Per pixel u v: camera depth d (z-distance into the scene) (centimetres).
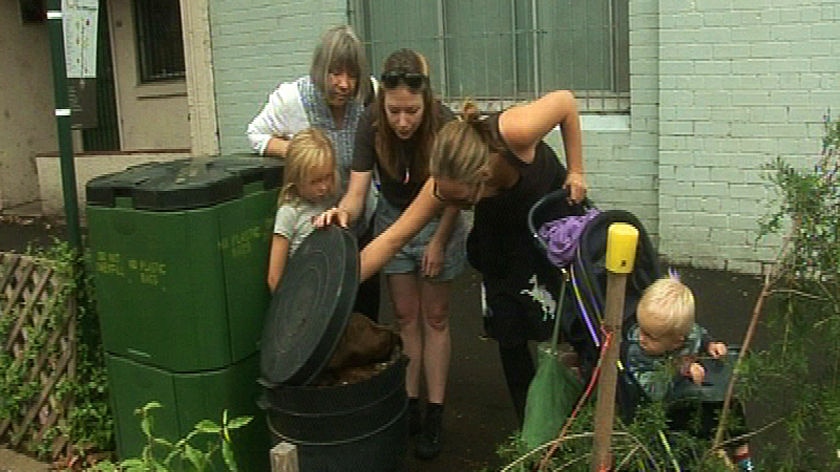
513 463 264
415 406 403
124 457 368
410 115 345
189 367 336
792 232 262
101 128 1027
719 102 582
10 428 432
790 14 551
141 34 986
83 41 412
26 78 1004
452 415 431
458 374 479
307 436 306
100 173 902
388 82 343
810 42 548
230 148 811
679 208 609
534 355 438
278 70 763
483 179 307
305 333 305
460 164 300
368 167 372
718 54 577
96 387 404
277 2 750
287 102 400
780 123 566
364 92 397
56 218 941
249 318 347
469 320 556
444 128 316
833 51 543
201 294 330
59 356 410
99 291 356
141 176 347
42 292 411
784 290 262
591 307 295
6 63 986
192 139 830
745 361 262
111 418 404
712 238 602
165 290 332
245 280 344
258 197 349
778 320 270
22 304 419
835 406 255
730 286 568
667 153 605
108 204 342
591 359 305
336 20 720
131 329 347
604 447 252
